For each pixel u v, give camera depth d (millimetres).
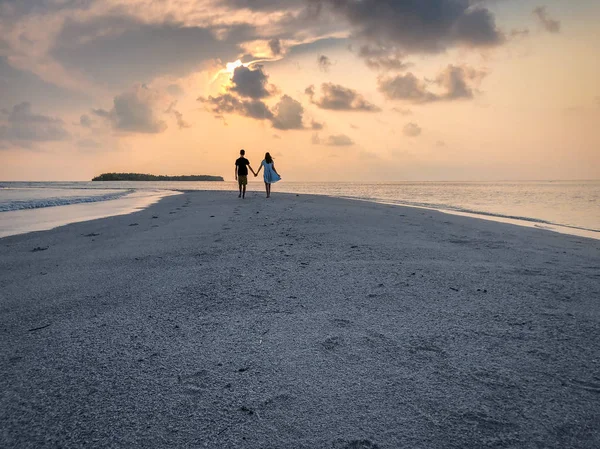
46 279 4191
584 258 5285
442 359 2287
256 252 5516
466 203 19562
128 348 2461
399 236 7004
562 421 1700
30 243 6527
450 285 3881
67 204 16984
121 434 1625
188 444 1556
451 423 1681
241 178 18234
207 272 4395
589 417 1730
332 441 1566
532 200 23094
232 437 1596
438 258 5164
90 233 7641
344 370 2154
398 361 2260
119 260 5117
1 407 1834
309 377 2078
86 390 1973
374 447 1528
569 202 20781
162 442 1571
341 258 5121
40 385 2027
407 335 2645
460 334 2660
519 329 2758
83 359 2314
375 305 3270
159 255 5398
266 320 2932
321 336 2627
